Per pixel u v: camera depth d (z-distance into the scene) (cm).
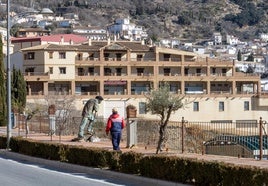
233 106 9956
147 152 2798
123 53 9906
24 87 7012
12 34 15512
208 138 3178
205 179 1873
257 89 10431
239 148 3014
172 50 10250
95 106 3541
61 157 2692
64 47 9575
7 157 3150
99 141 3494
